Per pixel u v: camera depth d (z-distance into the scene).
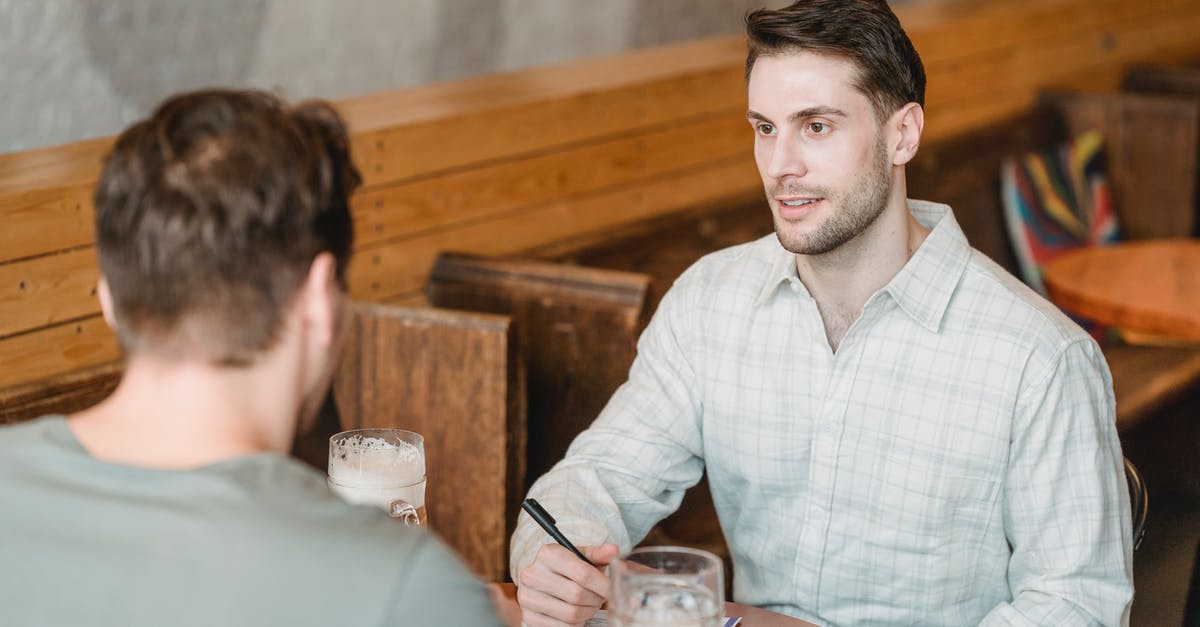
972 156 4.41
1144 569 2.52
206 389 0.96
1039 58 5.03
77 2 2.76
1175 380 3.02
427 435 2.57
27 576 0.89
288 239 0.95
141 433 0.96
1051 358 1.56
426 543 0.91
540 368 2.80
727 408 1.76
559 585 1.51
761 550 1.79
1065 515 1.56
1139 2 5.66
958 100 4.61
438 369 2.54
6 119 2.68
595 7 4.00
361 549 0.88
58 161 2.56
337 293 1.02
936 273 1.62
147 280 0.93
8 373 2.23
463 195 3.04
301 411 1.03
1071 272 3.78
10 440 0.97
